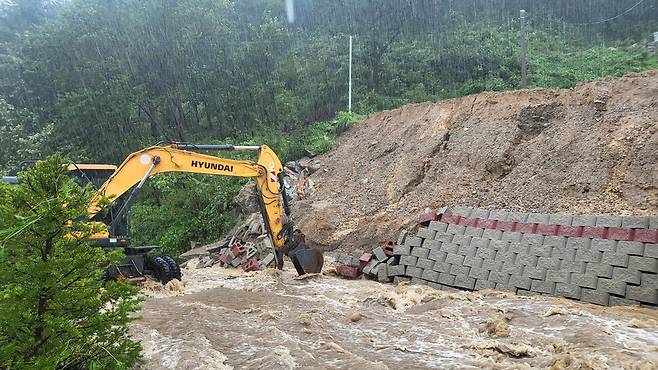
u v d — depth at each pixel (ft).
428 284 35.17
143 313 26.61
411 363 18.29
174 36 78.64
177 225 66.54
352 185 54.54
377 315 26.35
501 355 18.90
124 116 79.10
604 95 40.91
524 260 31.30
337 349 19.94
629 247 27.66
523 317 24.26
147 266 38.37
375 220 45.37
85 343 13.97
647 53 81.35
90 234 14.16
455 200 41.81
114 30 80.89
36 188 13.41
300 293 32.24
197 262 55.72
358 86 84.38
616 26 102.73
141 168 35.55
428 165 48.37
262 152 38.63
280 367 17.67
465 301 28.55
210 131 83.10
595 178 35.35
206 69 80.48
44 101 89.97
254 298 30.66
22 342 12.96
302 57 96.37
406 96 79.82
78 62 80.74
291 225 38.60
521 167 40.47
